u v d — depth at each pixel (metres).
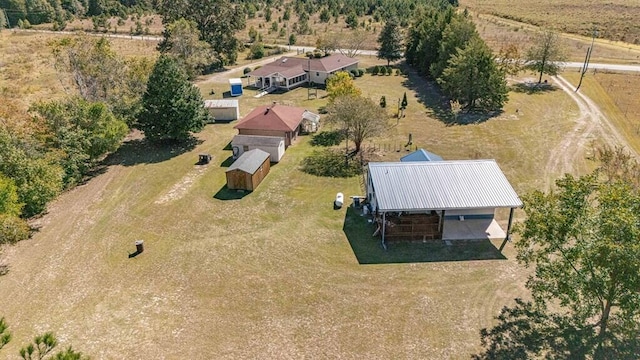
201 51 68.25
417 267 25.30
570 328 20.36
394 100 56.84
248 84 66.25
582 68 65.44
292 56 81.88
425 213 28.83
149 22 108.75
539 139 43.25
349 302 22.66
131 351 19.89
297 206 32.25
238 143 40.12
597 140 42.38
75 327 21.38
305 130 47.06
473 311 21.86
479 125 47.41
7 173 29.48
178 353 19.77
